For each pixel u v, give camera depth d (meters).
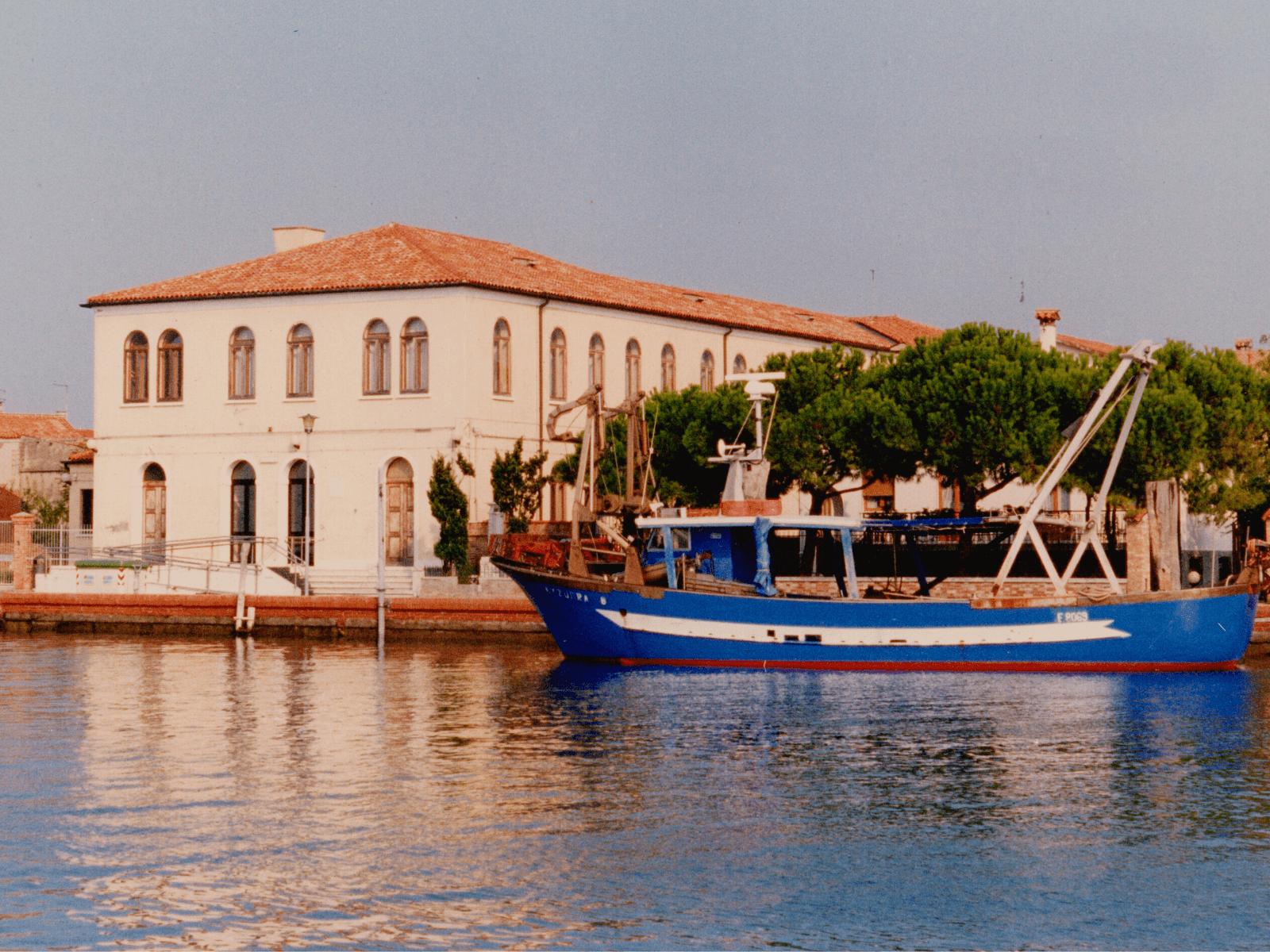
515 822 23.34
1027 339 50.12
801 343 76.69
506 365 59.47
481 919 19.12
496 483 56.75
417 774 26.66
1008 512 39.41
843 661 39.16
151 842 22.23
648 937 18.62
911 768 27.12
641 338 66.31
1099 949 18.45
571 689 36.66
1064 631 38.28
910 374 50.50
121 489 63.03
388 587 57.25
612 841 22.36
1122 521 52.41
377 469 54.81
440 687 37.38
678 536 41.03
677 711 33.12
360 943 18.34
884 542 52.09
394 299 58.50
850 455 50.75
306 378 60.09
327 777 26.48
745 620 39.66
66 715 33.38
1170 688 35.91
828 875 20.88
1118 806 24.42
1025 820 23.61
